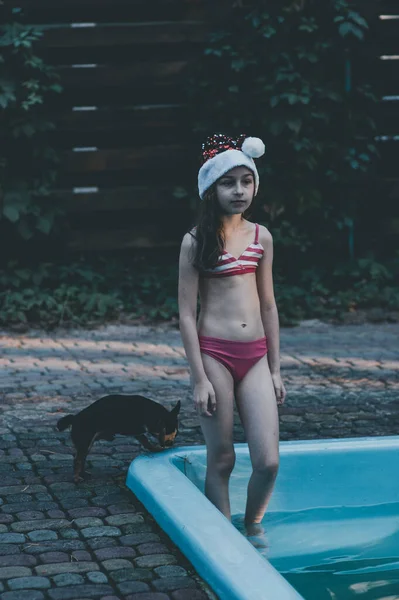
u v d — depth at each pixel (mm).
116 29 8742
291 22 8758
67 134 8859
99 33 8719
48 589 2902
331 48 8891
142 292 8672
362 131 9023
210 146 3500
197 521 3215
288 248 8977
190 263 3451
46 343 7387
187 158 8992
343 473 3979
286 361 6738
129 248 8992
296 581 3137
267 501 3576
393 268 9078
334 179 8953
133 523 3486
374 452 4008
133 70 8812
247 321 3516
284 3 8734
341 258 9234
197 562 3006
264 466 3461
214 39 8711
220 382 3480
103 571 3047
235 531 3117
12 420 5043
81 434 3932
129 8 8797
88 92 8852
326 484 3963
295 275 8977
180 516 3270
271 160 8953
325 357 6875
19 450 4461
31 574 3021
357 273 8867
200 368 3439
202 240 3432
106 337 7656
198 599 2822
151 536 3352
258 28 8734
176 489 3531
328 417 5184
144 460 3895
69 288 8375
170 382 6066
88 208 8789
